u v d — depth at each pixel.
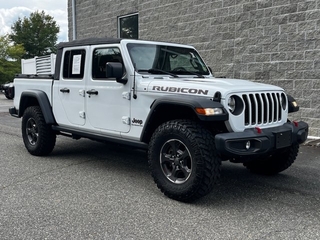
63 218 3.65
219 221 3.60
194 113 4.14
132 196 4.30
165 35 10.02
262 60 8.05
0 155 6.39
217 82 4.40
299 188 4.64
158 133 4.20
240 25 8.36
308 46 7.33
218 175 3.92
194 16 9.27
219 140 3.76
